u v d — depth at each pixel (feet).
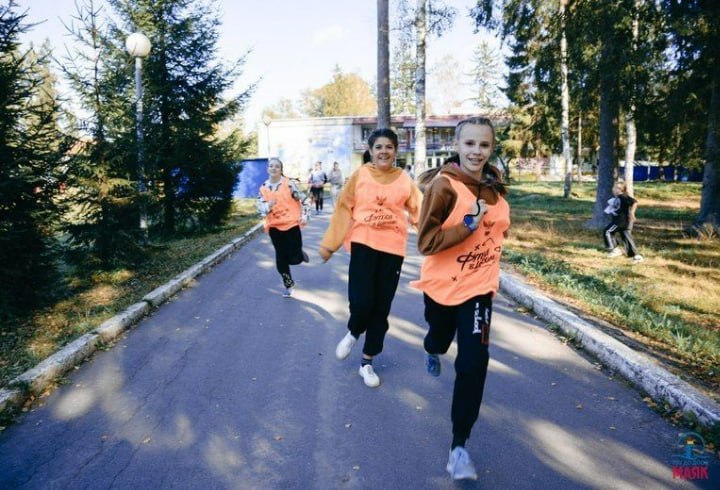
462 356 9.70
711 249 35.29
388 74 55.21
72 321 19.58
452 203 9.75
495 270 10.32
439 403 12.95
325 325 19.51
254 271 29.94
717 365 14.53
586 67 40.40
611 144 45.88
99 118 27.99
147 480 9.91
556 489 9.37
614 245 32.53
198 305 22.52
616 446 10.85
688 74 38.37
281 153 149.59
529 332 18.42
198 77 44.96
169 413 12.64
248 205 82.07
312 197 66.95
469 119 9.70
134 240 29.30
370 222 13.88
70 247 27.84
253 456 10.68
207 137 47.03
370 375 14.07
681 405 12.05
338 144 148.46
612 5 35.81
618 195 31.53
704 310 20.94
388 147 13.82
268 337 18.21
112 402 13.29
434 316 11.02
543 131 95.50
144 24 41.68
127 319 19.49
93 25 28.09
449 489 9.42
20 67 20.70
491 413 12.41
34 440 11.48
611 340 15.90
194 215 48.55
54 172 22.50
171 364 15.80
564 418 12.10
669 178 152.15
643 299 22.07
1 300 19.76
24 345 16.92
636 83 37.76
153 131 34.53
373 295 13.96
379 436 11.37
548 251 34.19
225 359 16.16
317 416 12.36
